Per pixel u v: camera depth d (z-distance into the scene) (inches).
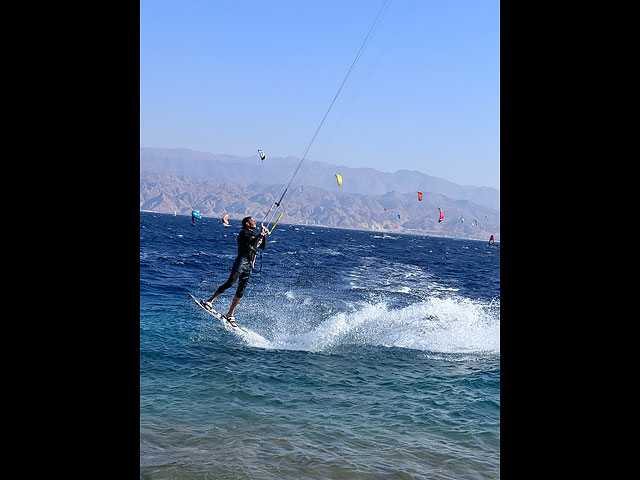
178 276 811.4
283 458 167.8
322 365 327.0
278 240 2669.8
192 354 324.2
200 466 155.7
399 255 2245.3
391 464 168.4
